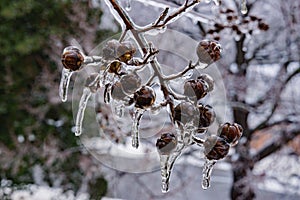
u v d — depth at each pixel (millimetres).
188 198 1788
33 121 1816
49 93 1775
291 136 1608
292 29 1556
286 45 1593
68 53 450
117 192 1797
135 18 1513
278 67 1645
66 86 462
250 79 1640
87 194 1801
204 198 1946
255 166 1667
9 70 1838
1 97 1834
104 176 1762
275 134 1637
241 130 475
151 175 1806
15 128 1816
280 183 1673
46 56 1823
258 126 1622
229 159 1579
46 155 1756
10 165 1810
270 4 1580
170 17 481
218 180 1970
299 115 1602
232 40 1519
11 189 1823
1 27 1836
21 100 1829
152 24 477
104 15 1732
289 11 1558
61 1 1739
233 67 1605
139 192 1771
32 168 1825
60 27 1750
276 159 1654
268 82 1636
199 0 485
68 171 1820
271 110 1605
